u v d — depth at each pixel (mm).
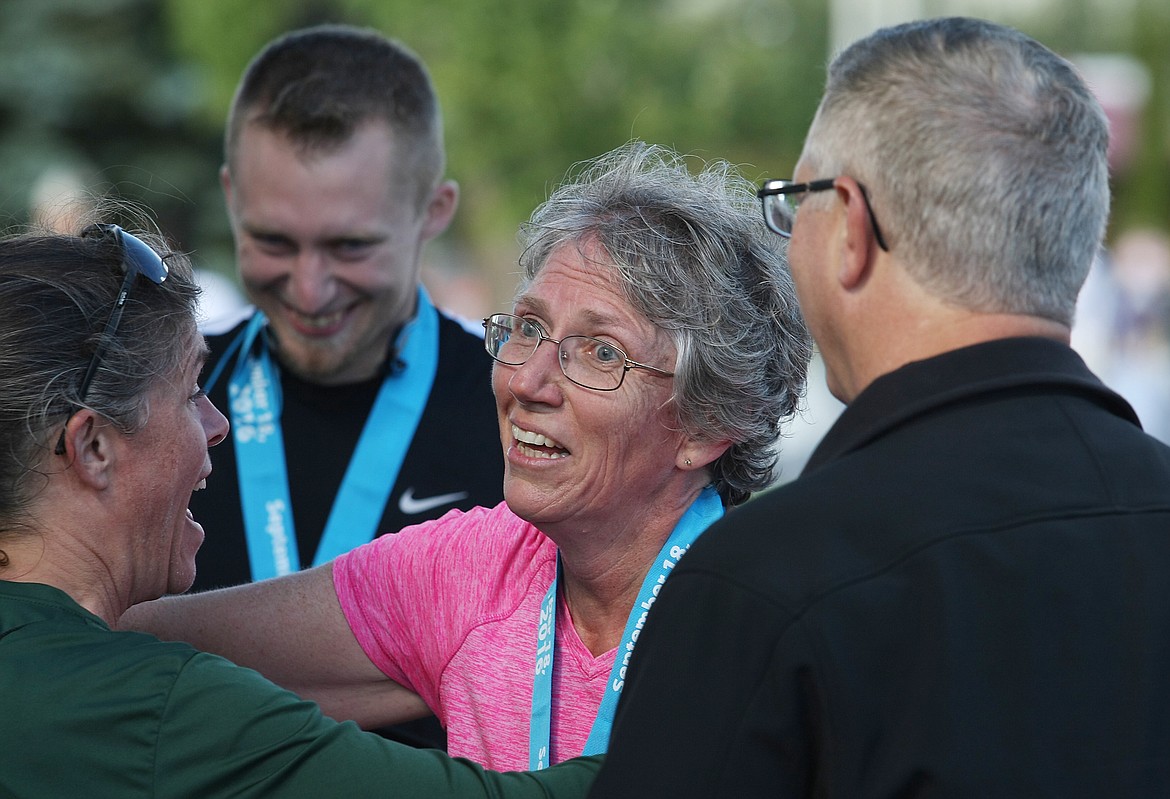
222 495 4516
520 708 3082
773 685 2082
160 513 2836
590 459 2953
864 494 2182
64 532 2695
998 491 2158
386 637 3324
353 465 4500
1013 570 2090
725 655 2121
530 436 3016
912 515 2141
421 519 4480
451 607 3219
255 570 4461
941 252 2232
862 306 2340
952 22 2338
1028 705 2037
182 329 2840
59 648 2578
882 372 2340
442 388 4617
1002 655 2051
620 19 19344
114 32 20922
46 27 20734
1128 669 2078
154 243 3018
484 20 19047
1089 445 2230
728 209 3090
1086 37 29453
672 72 19953
